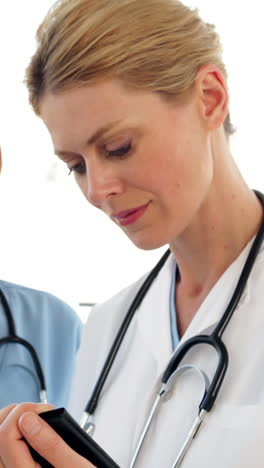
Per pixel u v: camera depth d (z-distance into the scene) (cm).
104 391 104
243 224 96
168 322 103
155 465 88
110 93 82
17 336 140
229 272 96
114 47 82
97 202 86
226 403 86
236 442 81
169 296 107
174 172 85
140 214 87
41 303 149
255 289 93
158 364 98
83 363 115
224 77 91
